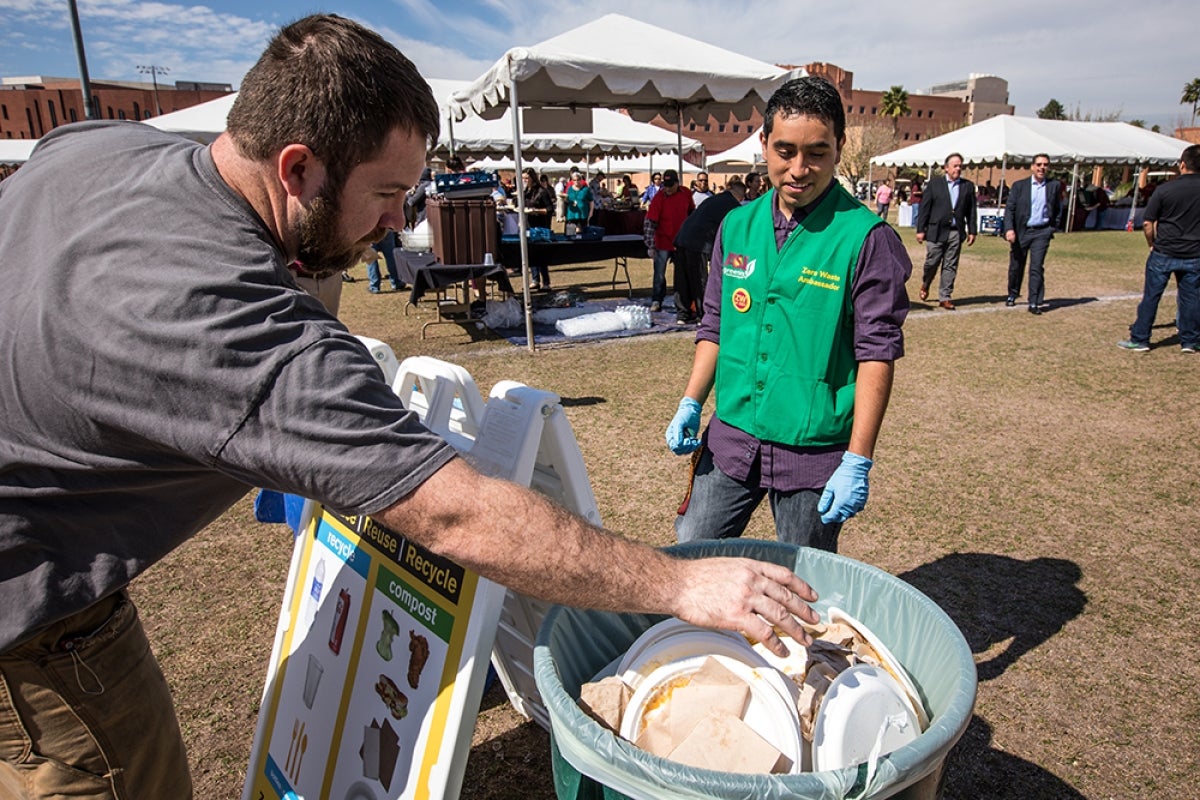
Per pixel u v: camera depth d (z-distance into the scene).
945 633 1.38
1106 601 3.22
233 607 3.23
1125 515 4.03
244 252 1.10
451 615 1.57
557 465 1.74
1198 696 2.62
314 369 1.05
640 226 14.07
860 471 1.92
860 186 41.31
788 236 2.03
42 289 1.08
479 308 9.49
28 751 1.36
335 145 1.12
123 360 1.04
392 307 10.64
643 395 6.27
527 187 14.26
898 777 1.04
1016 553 3.63
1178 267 7.33
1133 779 2.27
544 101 9.32
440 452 1.11
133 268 1.06
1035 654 2.87
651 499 4.25
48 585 1.23
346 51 1.11
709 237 8.82
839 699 1.24
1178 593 3.28
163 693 1.54
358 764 1.71
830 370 2.02
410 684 1.63
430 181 11.02
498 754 2.42
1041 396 6.16
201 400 1.04
